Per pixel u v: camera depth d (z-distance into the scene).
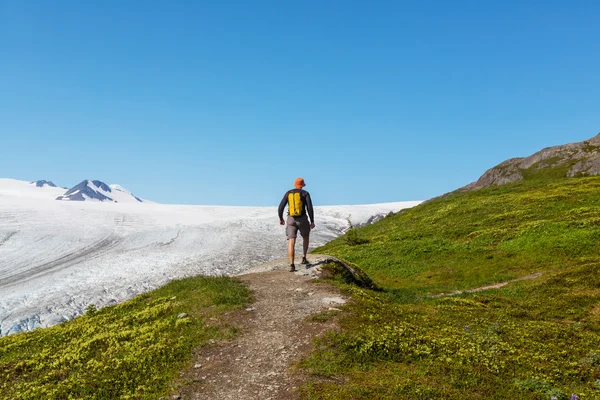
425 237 37.50
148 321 11.99
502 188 53.12
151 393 7.83
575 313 14.30
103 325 12.39
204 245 79.44
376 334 9.81
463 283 23.20
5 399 8.27
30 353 10.83
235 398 7.45
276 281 14.77
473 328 11.74
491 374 8.30
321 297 12.84
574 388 8.04
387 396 7.12
